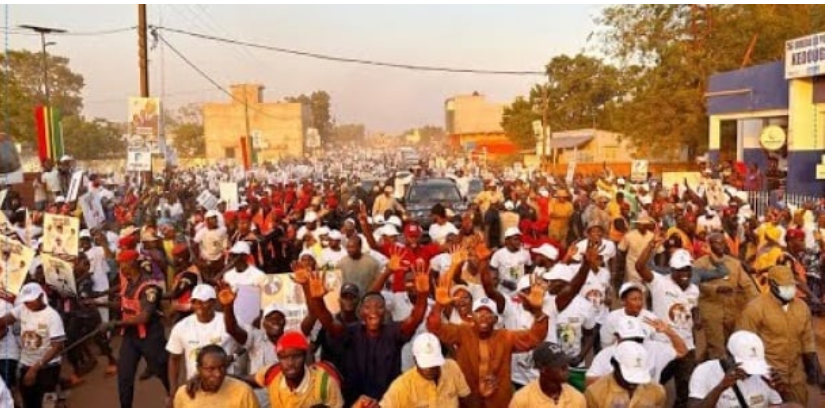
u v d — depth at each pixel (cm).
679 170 3809
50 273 918
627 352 541
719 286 843
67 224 926
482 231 1725
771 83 2766
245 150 3825
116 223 1761
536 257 886
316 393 561
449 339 616
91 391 946
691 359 746
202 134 8306
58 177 1962
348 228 1118
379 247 1105
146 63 2309
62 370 997
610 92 5569
